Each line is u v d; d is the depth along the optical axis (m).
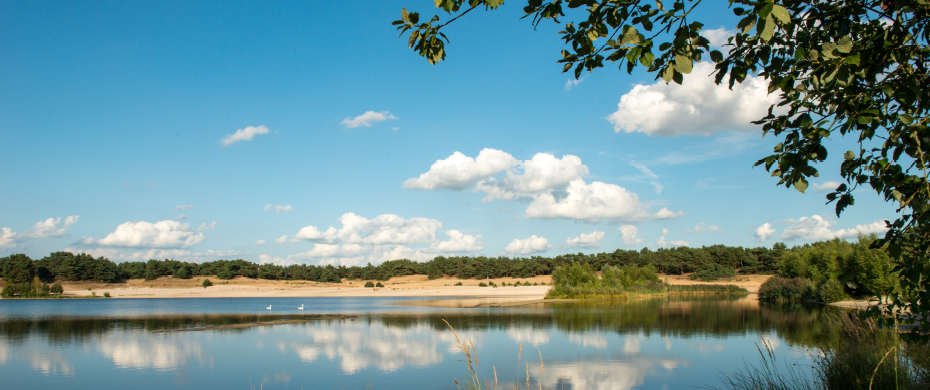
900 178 3.88
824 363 10.24
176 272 175.25
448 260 197.50
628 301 75.00
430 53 4.76
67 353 30.12
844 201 4.20
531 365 23.88
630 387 19.62
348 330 40.44
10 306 88.38
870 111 3.41
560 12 4.24
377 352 29.02
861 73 3.37
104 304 95.06
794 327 35.94
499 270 182.38
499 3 4.28
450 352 28.41
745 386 10.95
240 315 60.34
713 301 72.75
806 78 3.79
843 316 10.19
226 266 181.50
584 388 19.52
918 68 3.80
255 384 21.75
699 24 3.37
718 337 32.00
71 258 152.75
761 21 2.95
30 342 35.03
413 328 41.22
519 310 58.97
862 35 4.04
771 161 3.96
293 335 37.53
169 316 59.72
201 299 117.69
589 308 60.78
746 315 46.41
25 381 22.80
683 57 3.47
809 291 63.50
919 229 4.17
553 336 34.09
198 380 22.62
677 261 153.50
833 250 63.38
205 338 36.53
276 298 120.50
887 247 4.14
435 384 20.86
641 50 3.42
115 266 164.12
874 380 8.20
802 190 3.85
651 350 27.75
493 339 33.12
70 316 60.94
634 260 167.38
